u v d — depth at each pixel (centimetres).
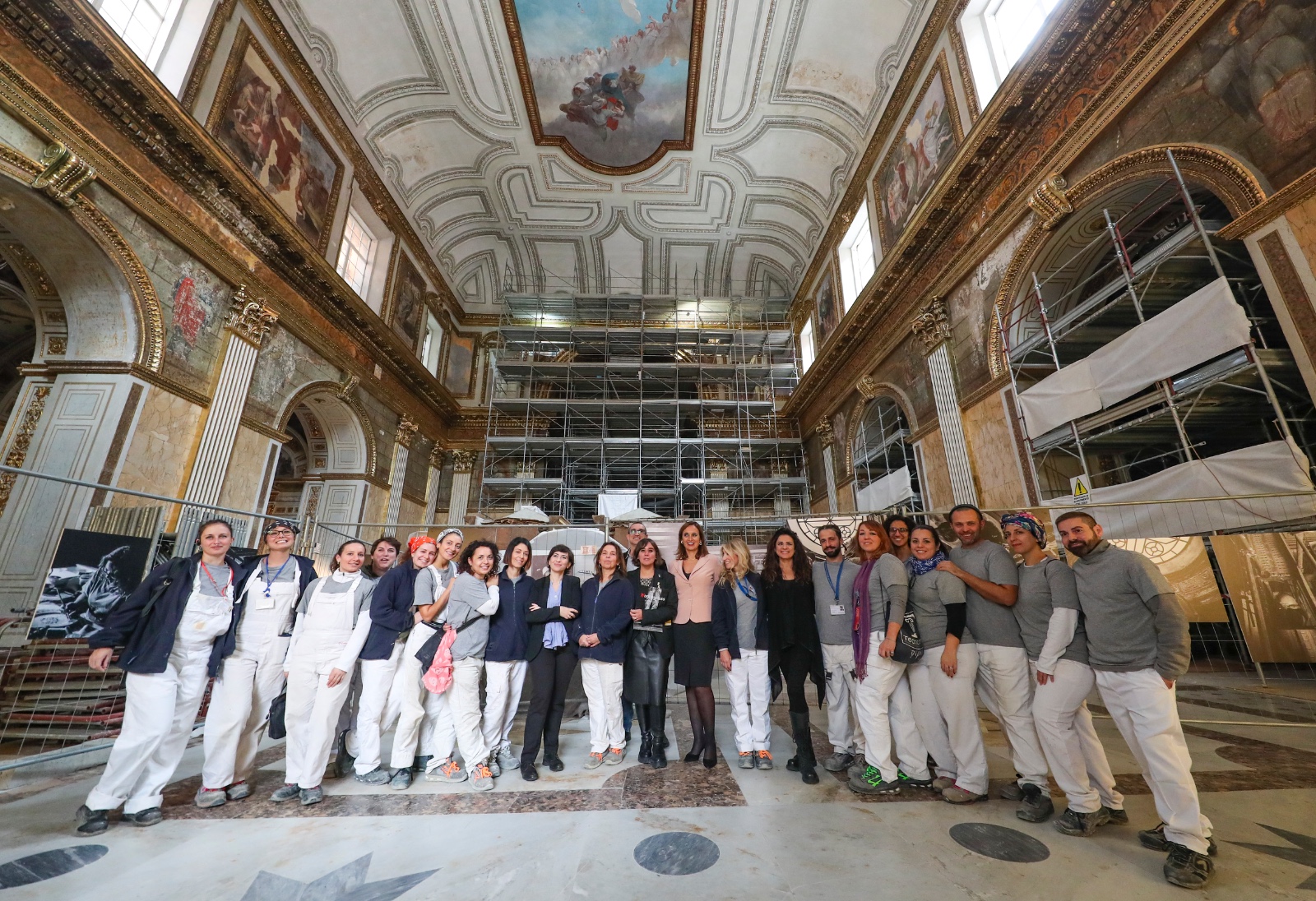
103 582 474
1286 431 499
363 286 1471
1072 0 678
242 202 928
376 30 1205
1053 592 284
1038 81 764
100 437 711
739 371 1912
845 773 369
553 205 1797
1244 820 274
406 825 291
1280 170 501
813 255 1777
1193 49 587
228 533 347
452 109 1442
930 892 215
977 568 326
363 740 369
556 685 398
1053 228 784
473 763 356
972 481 930
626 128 1541
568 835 273
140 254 765
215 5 884
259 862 249
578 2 1232
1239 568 521
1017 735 304
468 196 1727
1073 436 725
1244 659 737
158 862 250
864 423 1443
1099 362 684
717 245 1967
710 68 1376
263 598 357
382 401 1504
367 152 1370
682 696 695
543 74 1387
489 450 1919
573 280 2100
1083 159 736
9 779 384
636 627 411
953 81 1001
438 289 1856
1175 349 585
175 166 809
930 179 1079
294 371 1121
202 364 872
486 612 385
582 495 1888
